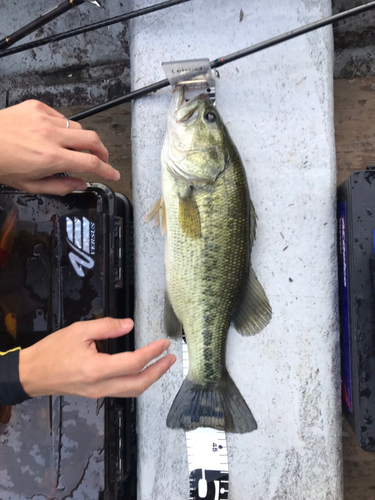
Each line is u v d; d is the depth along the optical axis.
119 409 0.52
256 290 0.52
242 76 0.54
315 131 0.54
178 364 0.54
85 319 0.50
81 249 0.51
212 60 0.55
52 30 0.68
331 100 0.54
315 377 0.53
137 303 0.56
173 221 0.49
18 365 0.42
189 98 0.53
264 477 0.53
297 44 0.54
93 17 0.66
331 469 0.52
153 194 0.55
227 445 0.53
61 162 0.41
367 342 0.47
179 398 0.51
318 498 0.52
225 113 0.55
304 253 0.54
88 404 0.50
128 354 0.41
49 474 0.50
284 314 0.54
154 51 0.56
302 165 0.54
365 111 0.64
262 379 0.54
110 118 0.69
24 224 0.51
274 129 0.54
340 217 0.52
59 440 0.50
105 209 0.51
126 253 0.58
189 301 0.49
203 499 0.53
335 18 0.48
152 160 0.55
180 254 0.49
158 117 0.55
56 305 0.50
